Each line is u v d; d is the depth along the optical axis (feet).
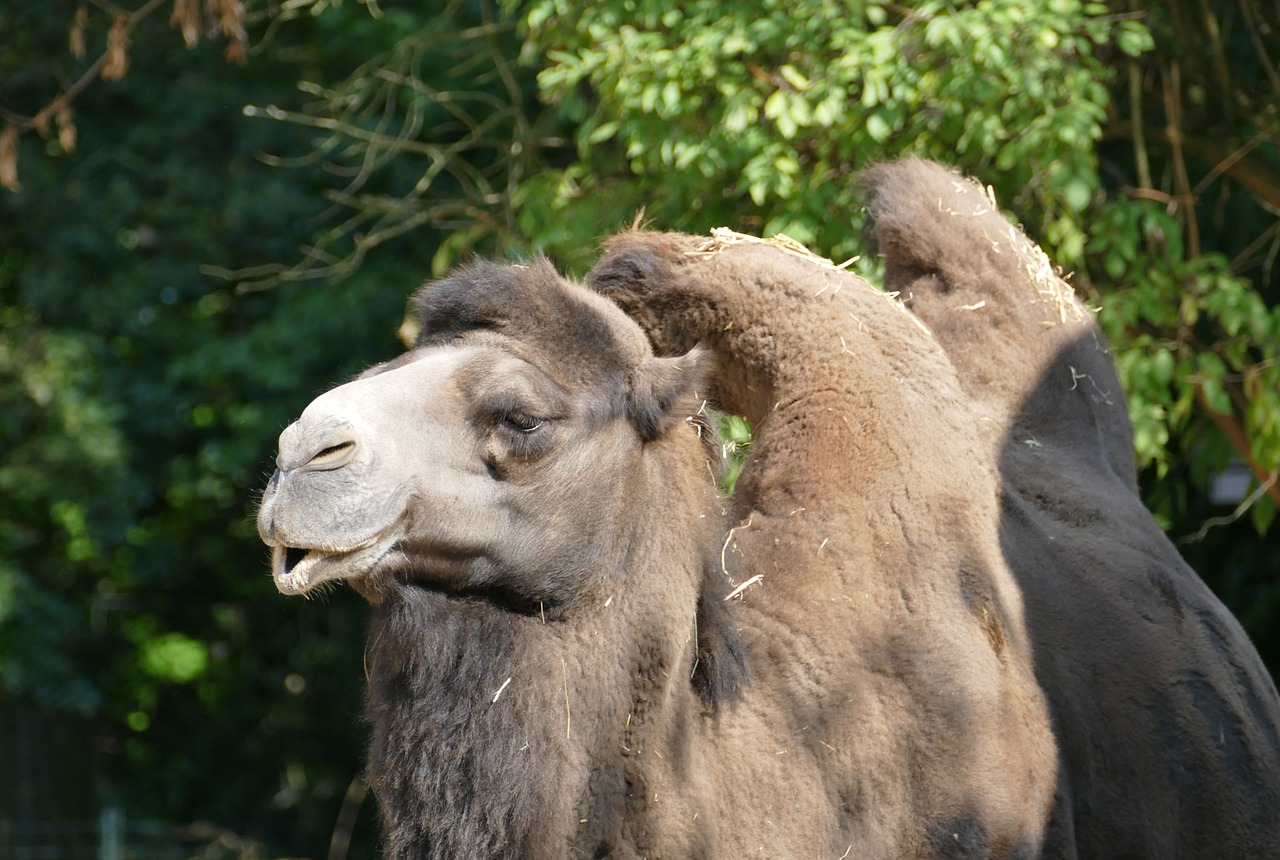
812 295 42.75
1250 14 84.94
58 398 138.72
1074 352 50.14
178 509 160.04
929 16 71.82
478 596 34.37
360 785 149.69
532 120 120.06
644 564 35.35
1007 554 42.65
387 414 33.37
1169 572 48.24
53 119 142.82
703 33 72.90
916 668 37.81
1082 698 42.68
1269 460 72.49
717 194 75.31
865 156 71.20
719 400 43.78
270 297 145.07
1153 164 97.50
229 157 146.82
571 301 36.40
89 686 147.74
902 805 36.94
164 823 163.32
